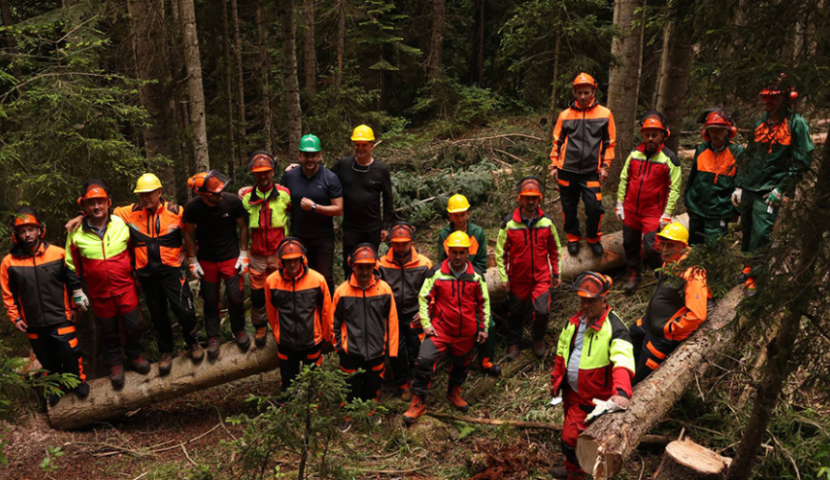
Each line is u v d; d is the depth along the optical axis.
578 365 4.46
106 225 5.60
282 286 5.55
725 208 6.03
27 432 5.64
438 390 6.27
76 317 5.84
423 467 5.27
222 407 6.40
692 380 4.70
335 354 6.79
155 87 8.11
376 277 5.69
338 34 14.36
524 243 6.07
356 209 6.34
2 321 6.57
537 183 5.94
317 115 10.84
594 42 7.36
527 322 6.96
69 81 6.03
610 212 8.24
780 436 4.62
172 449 5.72
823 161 3.21
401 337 6.12
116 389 5.93
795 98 3.15
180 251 5.86
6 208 5.14
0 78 5.59
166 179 8.36
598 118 6.38
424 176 10.80
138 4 7.84
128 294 5.78
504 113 16.47
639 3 8.21
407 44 17.86
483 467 5.07
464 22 18.03
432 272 5.80
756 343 5.32
